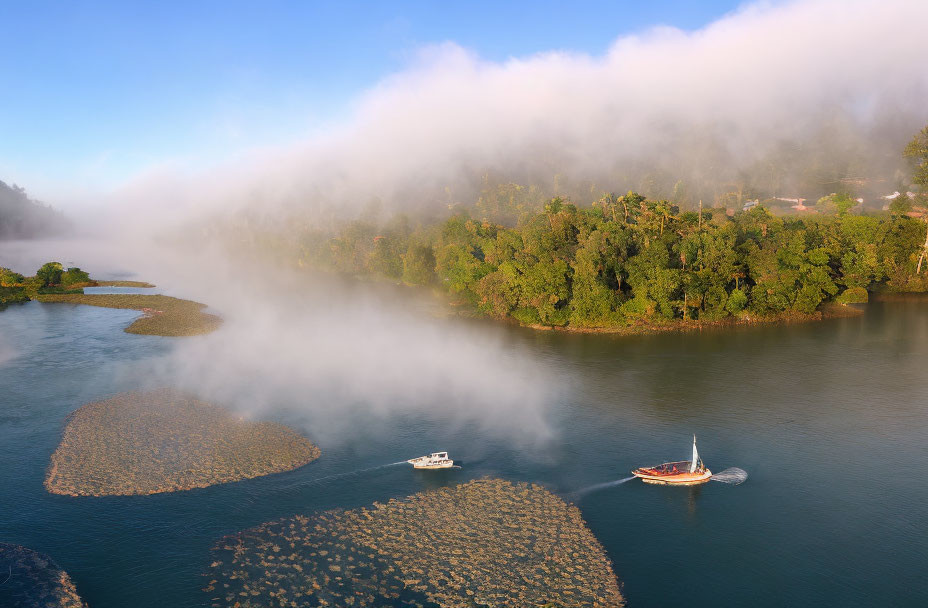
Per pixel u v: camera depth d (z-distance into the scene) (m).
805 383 116.44
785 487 77.19
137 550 63.22
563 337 159.25
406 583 57.94
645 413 102.50
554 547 64.06
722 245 171.38
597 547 64.19
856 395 109.44
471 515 70.19
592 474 81.00
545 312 168.75
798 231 191.00
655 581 59.06
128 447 87.88
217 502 72.75
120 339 160.75
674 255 177.00
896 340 148.50
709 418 99.81
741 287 172.50
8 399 109.06
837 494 75.31
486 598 55.88
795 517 70.38
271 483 77.69
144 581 58.28
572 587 57.66
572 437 93.06
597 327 166.38
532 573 59.66
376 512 70.75
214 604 54.97
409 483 78.06
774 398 108.69
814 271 173.88
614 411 103.75
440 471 81.50
